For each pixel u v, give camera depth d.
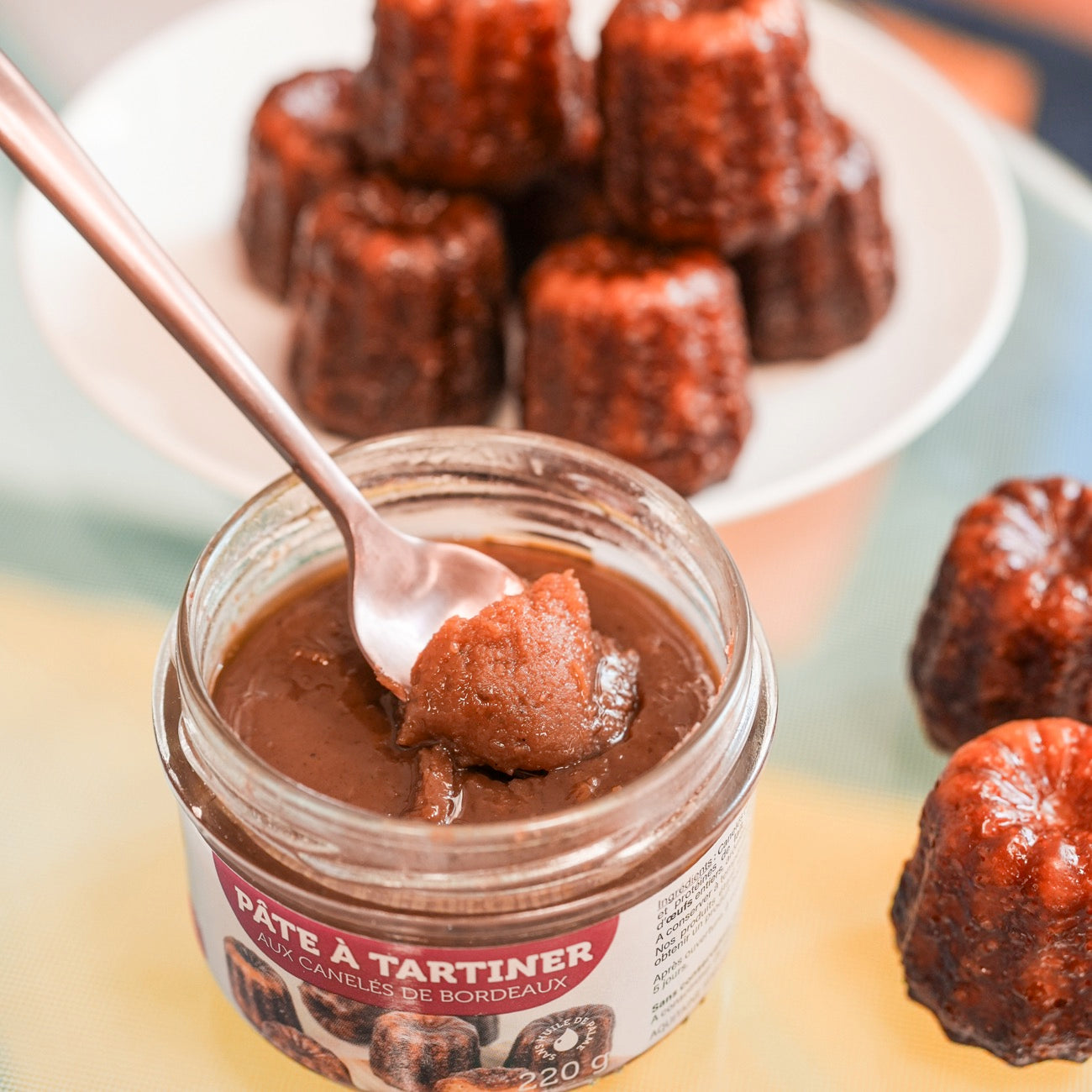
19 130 0.44
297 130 0.59
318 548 0.47
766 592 0.54
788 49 0.55
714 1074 0.48
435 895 0.43
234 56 0.63
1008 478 0.56
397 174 0.58
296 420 0.46
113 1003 0.48
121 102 0.62
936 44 0.76
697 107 0.55
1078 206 0.63
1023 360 0.59
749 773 0.45
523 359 0.57
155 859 0.50
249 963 0.45
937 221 0.61
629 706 0.46
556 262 0.56
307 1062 0.46
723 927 0.46
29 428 0.57
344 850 0.43
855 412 0.58
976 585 0.50
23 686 0.52
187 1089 0.48
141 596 0.54
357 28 0.64
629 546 0.47
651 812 0.43
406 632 0.46
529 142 0.57
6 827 0.51
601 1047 0.45
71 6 0.67
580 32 0.63
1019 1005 0.47
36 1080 0.48
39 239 0.59
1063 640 0.49
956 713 0.51
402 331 0.56
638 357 0.55
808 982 0.49
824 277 0.58
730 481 0.56
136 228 0.45
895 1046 0.48
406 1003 0.44
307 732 0.45
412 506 0.48
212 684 0.46
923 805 0.49
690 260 0.56
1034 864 0.46
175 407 0.56
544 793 0.44
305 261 0.57
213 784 0.44
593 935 0.44
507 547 0.48
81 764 0.51
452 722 0.44
